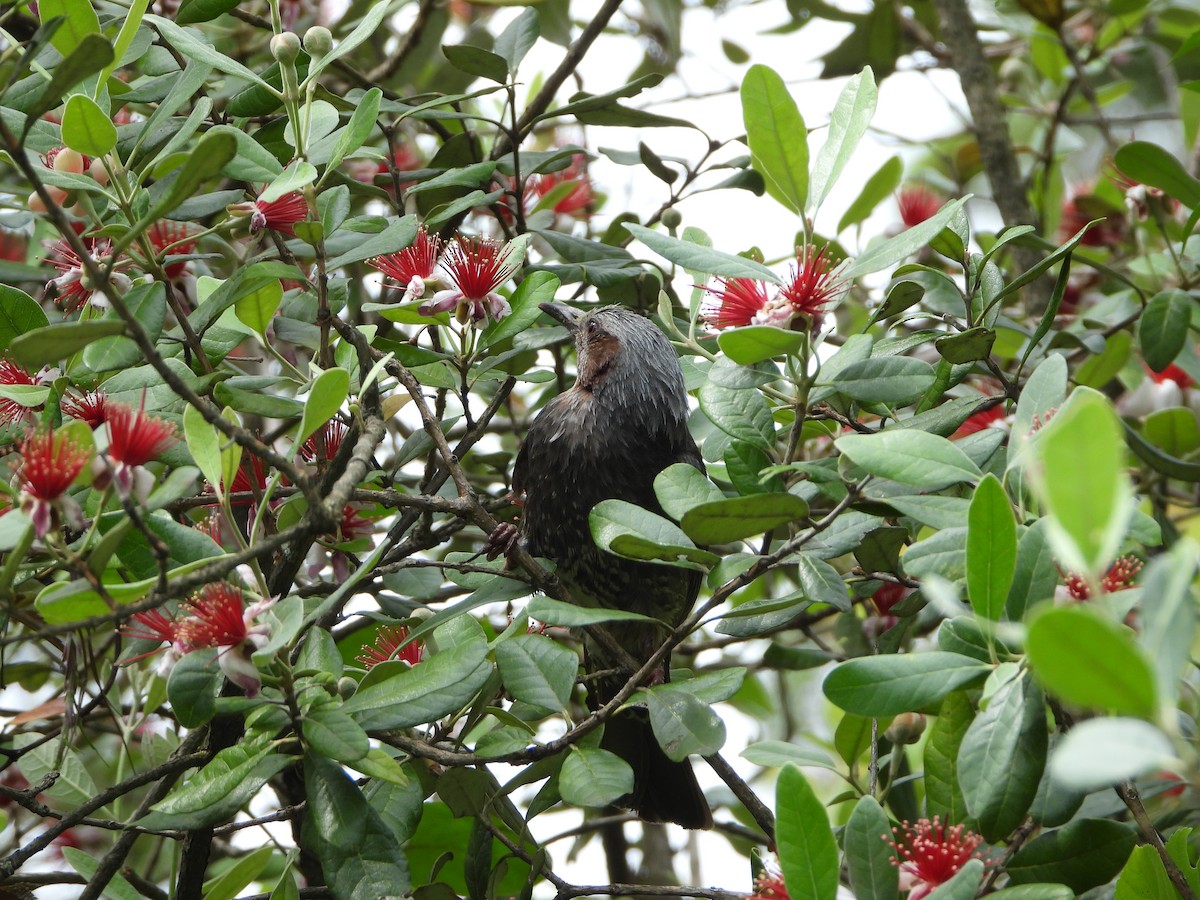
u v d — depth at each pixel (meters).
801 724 8.23
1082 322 5.73
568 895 4.07
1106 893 4.16
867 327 4.36
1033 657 1.92
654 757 5.40
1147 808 5.07
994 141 7.34
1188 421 5.58
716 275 3.63
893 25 7.53
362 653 4.99
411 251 4.45
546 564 4.80
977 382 6.07
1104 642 1.88
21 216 5.23
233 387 3.99
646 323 5.88
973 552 2.98
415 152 6.93
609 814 6.52
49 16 3.46
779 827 2.95
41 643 5.59
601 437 5.67
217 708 3.19
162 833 3.84
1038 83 8.45
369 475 4.57
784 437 4.71
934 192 7.75
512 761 3.60
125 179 3.57
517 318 4.34
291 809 4.23
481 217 6.82
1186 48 5.37
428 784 4.36
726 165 5.78
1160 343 4.93
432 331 4.89
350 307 6.01
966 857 3.17
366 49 7.38
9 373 4.12
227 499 3.27
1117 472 1.90
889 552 4.38
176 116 5.07
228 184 6.14
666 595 5.68
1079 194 7.32
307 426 3.24
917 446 3.22
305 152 3.72
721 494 3.76
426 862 5.25
